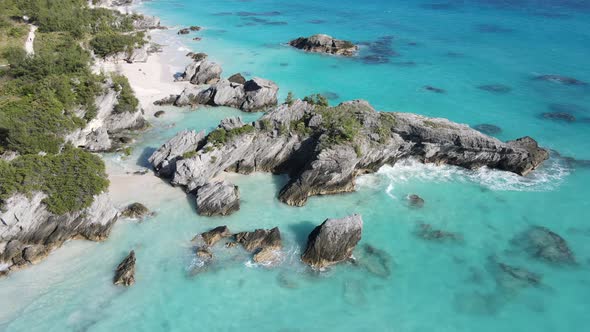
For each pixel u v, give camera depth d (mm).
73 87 52375
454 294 34375
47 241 35656
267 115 49031
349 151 44156
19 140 42125
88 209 36562
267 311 32156
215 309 32031
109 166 47875
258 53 95000
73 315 30750
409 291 34500
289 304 32812
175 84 72750
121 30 100188
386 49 100000
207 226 39750
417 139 49219
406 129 48906
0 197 33250
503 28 118625
